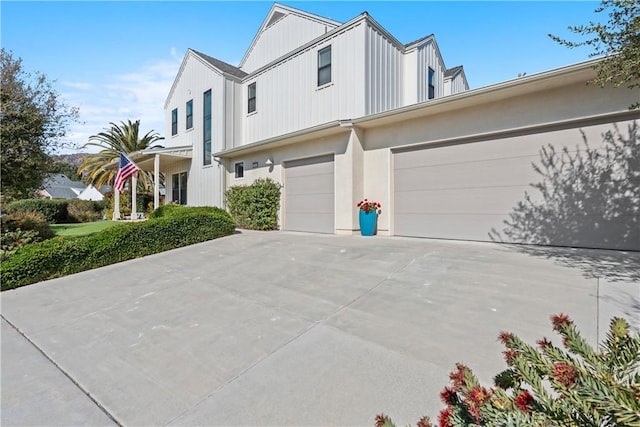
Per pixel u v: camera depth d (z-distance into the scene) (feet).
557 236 19.52
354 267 17.03
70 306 14.62
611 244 17.90
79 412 7.49
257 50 45.24
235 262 20.18
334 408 6.93
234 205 38.22
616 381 3.67
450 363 8.10
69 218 59.67
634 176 17.24
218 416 7.03
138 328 11.85
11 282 17.78
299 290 14.43
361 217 27.40
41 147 28.86
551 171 19.65
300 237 28.07
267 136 39.19
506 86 19.03
